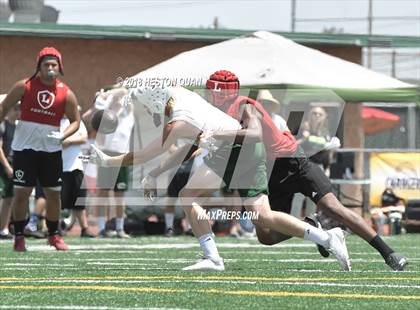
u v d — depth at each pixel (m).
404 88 44.12
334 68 44.22
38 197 39.25
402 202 45.59
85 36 52.53
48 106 28.83
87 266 23.50
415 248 32.62
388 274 20.88
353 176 46.94
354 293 16.97
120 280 19.27
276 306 15.20
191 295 16.48
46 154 29.39
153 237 40.69
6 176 37.28
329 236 21.58
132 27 52.88
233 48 44.00
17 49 52.53
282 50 43.81
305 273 21.08
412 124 75.88
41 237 39.62
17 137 29.22
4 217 37.62
